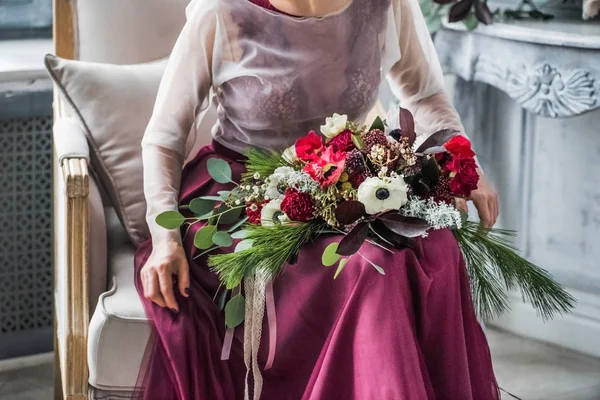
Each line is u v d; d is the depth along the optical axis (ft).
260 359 6.45
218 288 6.53
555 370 9.30
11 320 9.62
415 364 5.77
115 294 6.74
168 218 6.51
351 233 5.86
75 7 7.97
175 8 8.18
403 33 7.45
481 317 6.88
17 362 9.55
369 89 7.11
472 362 6.43
